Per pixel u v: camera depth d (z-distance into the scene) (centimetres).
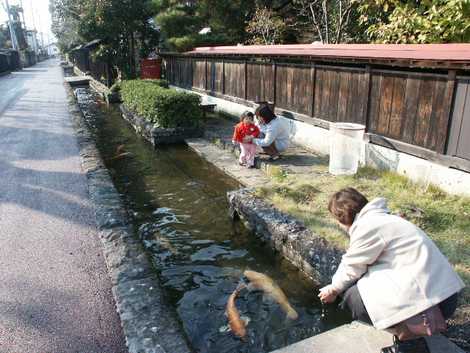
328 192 554
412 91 563
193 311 377
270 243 482
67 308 349
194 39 1748
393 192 535
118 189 711
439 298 226
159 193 683
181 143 1001
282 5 1653
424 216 450
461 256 375
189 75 1542
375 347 279
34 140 1003
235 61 1127
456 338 281
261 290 398
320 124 776
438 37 744
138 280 375
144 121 1115
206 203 633
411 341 245
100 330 321
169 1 1984
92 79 2870
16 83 2689
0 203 588
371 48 690
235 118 1154
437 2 745
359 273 248
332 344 284
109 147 1021
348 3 1150
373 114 645
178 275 438
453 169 512
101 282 387
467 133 488
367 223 240
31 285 383
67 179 695
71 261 425
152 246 505
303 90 830
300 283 414
